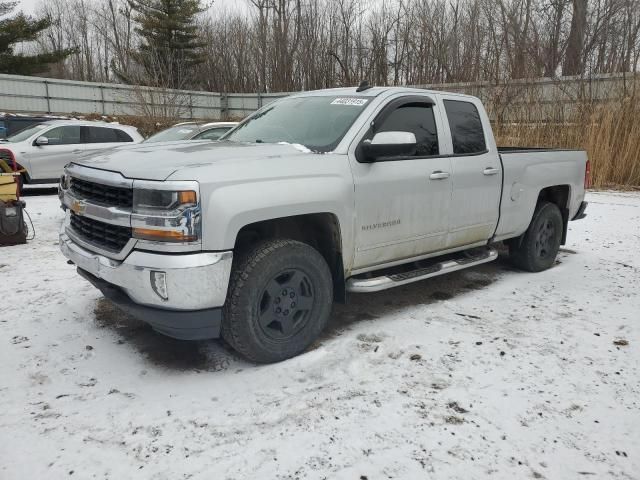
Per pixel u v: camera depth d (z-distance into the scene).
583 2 17.16
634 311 4.61
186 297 3.04
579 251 6.88
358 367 3.53
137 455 2.61
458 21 22.61
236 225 3.16
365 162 3.90
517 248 5.75
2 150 10.73
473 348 3.83
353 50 28.53
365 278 4.29
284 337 3.58
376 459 2.59
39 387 3.23
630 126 12.67
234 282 3.33
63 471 2.49
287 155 3.61
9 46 30.12
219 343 3.89
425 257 4.59
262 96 32.12
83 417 2.92
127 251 3.16
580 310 4.63
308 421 2.90
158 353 3.71
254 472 2.49
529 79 13.98
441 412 3.00
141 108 19.48
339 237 3.79
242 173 3.24
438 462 2.58
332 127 4.06
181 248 3.02
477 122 4.98
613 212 9.45
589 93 13.26
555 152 5.80
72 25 51.47
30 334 3.99
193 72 36.56
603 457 2.64
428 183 4.32
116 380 3.33
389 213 4.07
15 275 5.45
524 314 4.53
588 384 3.34
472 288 5.27
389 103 4.22
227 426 2.85
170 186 2.99
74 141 11.88
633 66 13.46
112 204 3.28
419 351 3.77
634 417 2.99
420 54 22.28
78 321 4.25
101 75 46.03
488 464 2.57
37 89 26.14
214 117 32.28
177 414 2.96
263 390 3.23
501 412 3.01
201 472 2.49
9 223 6.73
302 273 3.61
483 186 4.85
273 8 33.69
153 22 35.78
